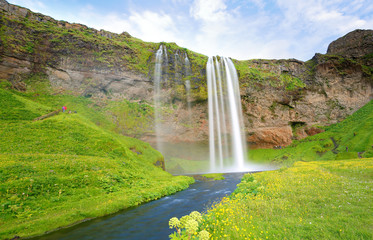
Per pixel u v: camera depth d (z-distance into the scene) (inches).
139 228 523.8
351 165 959.0
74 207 641.0
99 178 893.2
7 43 1968.5
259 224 341.7
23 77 2037.4
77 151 1178.6
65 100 2119.8
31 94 1972.2
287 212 404.8
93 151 1246.9
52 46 2256.4
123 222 573.0
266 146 3255.4
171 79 2822.3
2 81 1846.7
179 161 2800.2
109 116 2246.6
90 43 2460.6
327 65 3284.9
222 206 490.6
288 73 3467.0
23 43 2089.1
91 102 2268.7
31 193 636.7
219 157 2938.0
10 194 597.3
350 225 307.0
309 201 462.0
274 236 291.6
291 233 298.4
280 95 3107.8
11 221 504.1
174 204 786.8
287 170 1075.3
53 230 503.8
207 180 1606.8
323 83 3267.7
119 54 2632.9
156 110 2667.3
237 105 2938.0
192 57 3157.0
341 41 4119.1
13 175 693.9
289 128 3191.4
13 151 970.7
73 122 1514.5
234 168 2755.9
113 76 2476.6
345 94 3189.0
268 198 530.9
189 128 2849.4
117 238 457.4
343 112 3125.0
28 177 707.4
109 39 2736.2
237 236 295.4
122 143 1665.8
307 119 3216.0
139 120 2471.7
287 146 3110.2
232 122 2901.1
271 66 3474.4
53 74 2209.6
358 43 3811.5
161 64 2832.2
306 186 595.2
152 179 1237.1
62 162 912.3
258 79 2992.1
